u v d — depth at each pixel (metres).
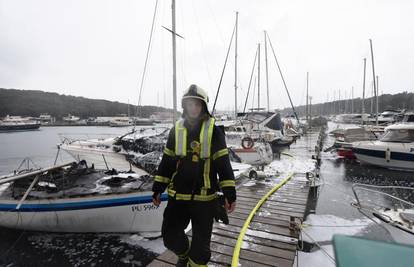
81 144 10.77
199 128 1.88
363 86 30.19
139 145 8.88
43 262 5.10
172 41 7.63
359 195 9.20
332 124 57.44
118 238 5.70
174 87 7.63
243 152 12.28
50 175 6.25
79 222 5.70
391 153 12.62
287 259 3.51
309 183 8.05
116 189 5.71
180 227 1.98
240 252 3.68
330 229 6.06
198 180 1.84
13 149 22.12
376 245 0.84
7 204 5.90
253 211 5.31
